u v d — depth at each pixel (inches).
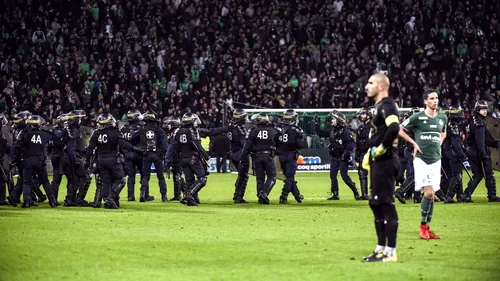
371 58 2203.5
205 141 1924.2
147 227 794.8
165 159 1066.1
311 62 2148.1
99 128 1007.0
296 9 2298.2
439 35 2267.5
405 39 2251.5
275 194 1321.4
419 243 682.2
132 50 2142.0
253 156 1109.1
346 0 2336.4
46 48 2106.3
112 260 590.6
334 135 1173.7
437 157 724.0
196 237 716.7
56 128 1077.1
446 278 518.0
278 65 2176.4
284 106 2014.0
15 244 671.1
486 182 1109.1
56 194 1091.9
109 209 1005.2
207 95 2048.5
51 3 2230.6
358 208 1021.2
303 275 529.3
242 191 1118.4
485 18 2377.0
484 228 791.7
